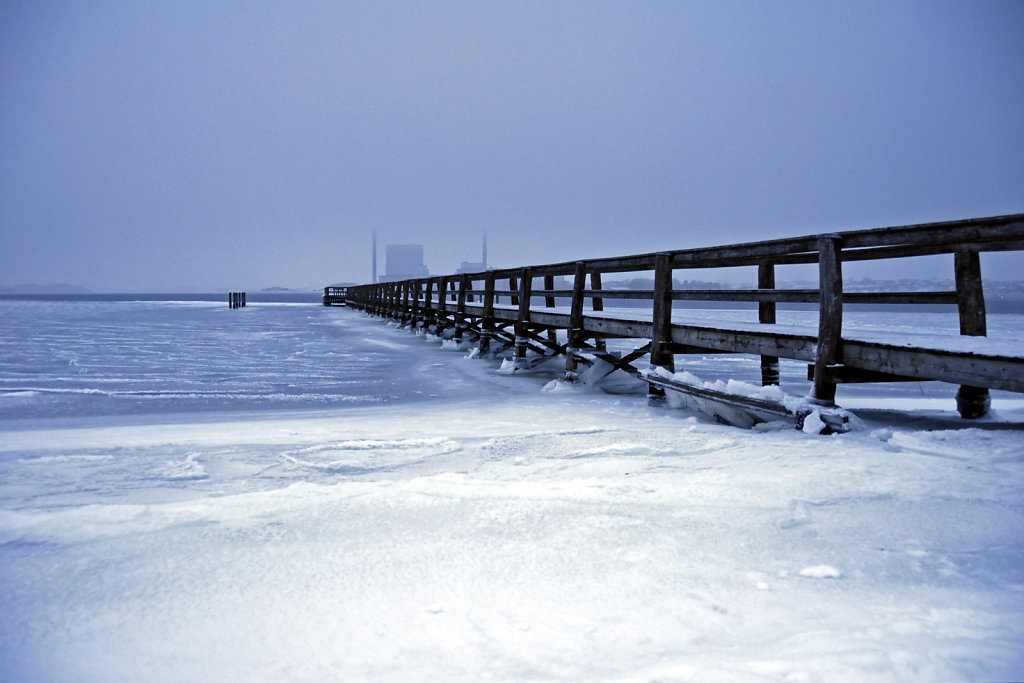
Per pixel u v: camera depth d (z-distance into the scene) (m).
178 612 1.75
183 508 2.70
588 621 1.69
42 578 1.98
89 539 2.32
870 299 6.04
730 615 1.70
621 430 5.00
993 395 8.05
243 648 1.56
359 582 1.94
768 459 3.52
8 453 4.38
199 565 2.08
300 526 2.47
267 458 4.22
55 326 21.47
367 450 4.48
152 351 13.70
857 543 2.21
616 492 2.87
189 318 28.47
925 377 3.96
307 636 1.62
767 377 7.32
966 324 5.04
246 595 1.85
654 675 1.41
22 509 2.93
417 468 3.91
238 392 8.48
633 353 7.74
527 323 11.14
